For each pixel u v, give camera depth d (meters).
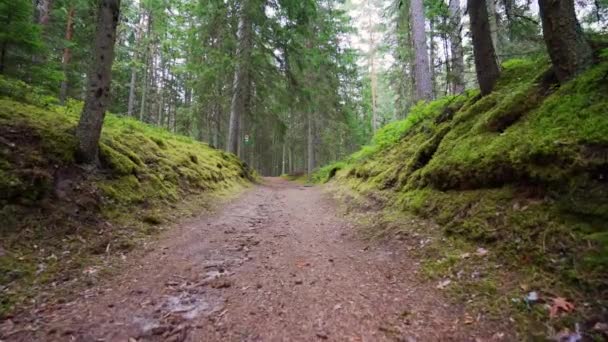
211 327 2.89
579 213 3.09
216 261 4.69
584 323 2.35
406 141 9.39
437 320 2.88
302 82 17.41
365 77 33.84
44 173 5.01
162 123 32.22
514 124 4.75
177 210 7.27
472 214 4.33
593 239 2.79
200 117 17.83
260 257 4.94
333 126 24.86
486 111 5.84
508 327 2.58
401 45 19.52
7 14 6.70
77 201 5.25
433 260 4.07
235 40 14.57
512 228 3.61
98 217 5.34
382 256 4.72
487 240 3.80
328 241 5.92
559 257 2.95
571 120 3.73
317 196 12.47
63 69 14.21
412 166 7.00
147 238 5.43
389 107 41.78
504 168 4.26
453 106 7.64
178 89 30.70
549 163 3.63
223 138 25.89
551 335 2.37
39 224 4.46
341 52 21.67
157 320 2.99
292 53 15.77
